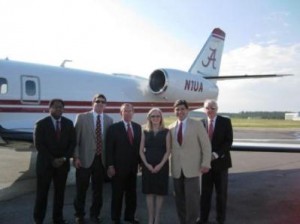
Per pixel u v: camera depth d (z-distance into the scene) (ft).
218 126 17.84
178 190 16.98
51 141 17.13
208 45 54.85
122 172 17.51
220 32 56.75
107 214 19.89
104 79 38.88
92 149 18.03
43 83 32.58
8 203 21.88
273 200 23.22
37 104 32.01
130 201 18.08
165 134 16.79
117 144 17.52
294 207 21.53
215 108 17.93
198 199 16.74
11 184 27.37
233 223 18.37
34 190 25.49
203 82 47.44
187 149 16.56
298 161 42.45
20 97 30.86
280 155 48.44
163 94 42.78
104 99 18.48
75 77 35.78
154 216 17.47
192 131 16.56
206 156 16.51
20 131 28.81
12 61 31.68
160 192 16.67
